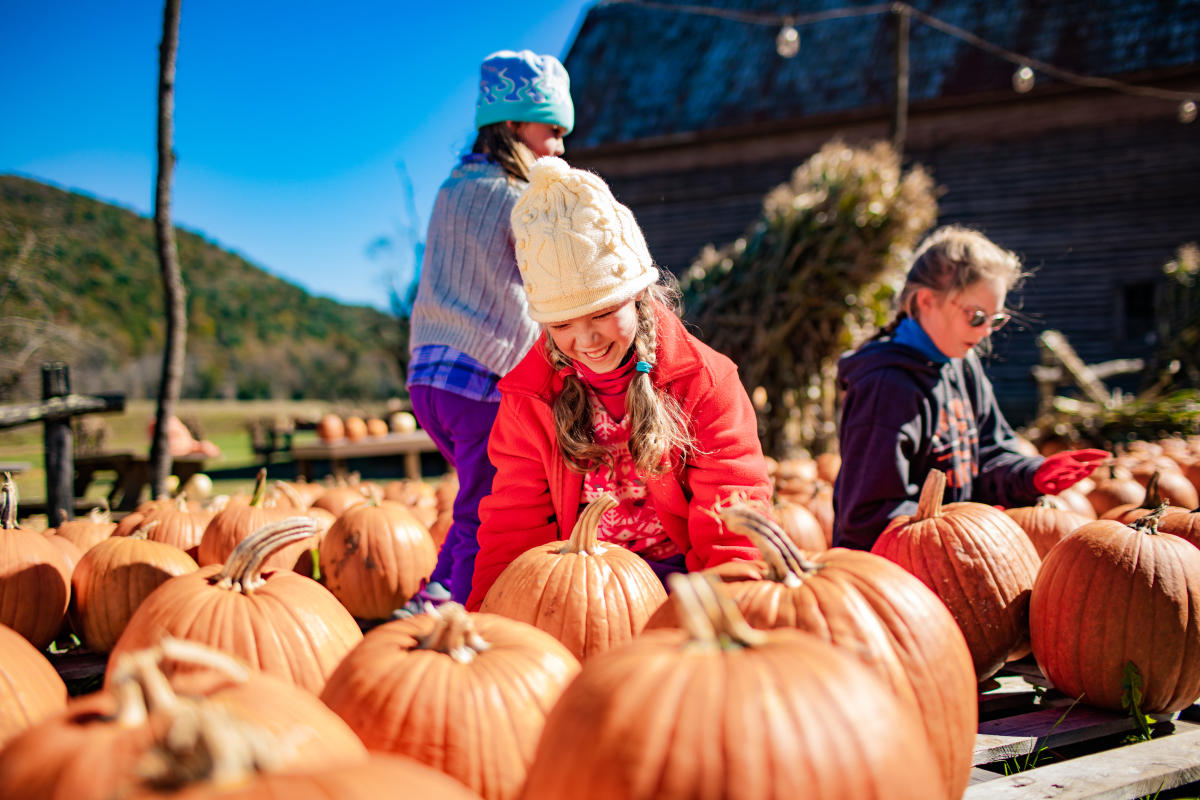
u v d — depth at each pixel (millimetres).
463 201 3207
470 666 1594
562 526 2686
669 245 19562
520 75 3252
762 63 19703
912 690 1577
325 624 1980
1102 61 16438
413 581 4059
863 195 8891
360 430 12844
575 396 2590
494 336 3143
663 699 1164
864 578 1678
